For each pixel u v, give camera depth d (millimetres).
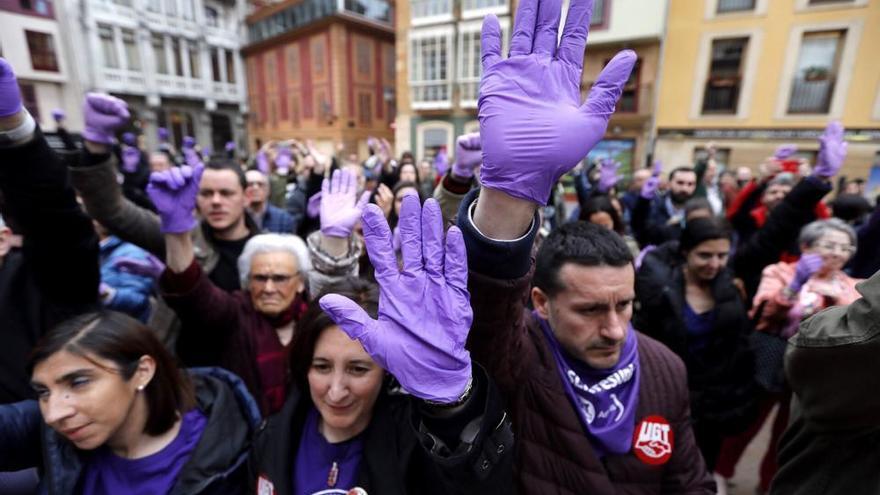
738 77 11078
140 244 1967
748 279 2506
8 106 1086
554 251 1076
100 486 1066
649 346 1212
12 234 1518
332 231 1584
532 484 1042
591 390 1077
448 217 1717
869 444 778
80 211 1330
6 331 1314
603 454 1078
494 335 852
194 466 1080
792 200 2227
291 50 22594
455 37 15055
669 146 12070
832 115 10258
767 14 10516
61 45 18391
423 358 718
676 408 1140
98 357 972
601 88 717
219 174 2139
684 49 11500
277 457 1021
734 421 1824
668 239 3555
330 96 21234
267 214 3330
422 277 751
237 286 2201
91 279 1436
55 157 1225
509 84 714
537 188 712
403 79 16438
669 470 1135
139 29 20609
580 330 1032
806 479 878
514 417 1076
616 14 11945
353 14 20719
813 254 1963
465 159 1664
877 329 698
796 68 10492
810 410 819
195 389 1230
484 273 771
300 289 1727
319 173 3990
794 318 1972
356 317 738
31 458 1117
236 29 25031
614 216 2834
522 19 740
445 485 806
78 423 958
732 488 2449
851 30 9812
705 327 1862
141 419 1073
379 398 1066
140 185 4898
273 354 1635
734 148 11359
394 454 983
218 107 25172
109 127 1708
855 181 5812
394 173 4703
